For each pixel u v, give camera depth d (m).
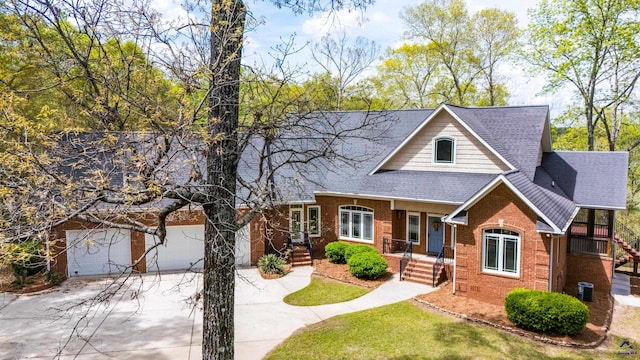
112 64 8.73
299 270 22.62
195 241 22.69
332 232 24.88
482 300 17.69
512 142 21.86
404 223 23.27
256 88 11.09
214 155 9.52
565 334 14.48
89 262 21.58
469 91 46.47
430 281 20.17
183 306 16.48
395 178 23.12
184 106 8.52
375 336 14.68
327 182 24.52
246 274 21.92
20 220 7.66
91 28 8.21
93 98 8.88
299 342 14.29
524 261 16.64
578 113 35.06
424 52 45.66
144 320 16.25
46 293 19.16
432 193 21.08
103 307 17.50
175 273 21.98
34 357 13.28
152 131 9.06
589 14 30.59
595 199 20.20
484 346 13.90
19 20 9.02
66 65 9.57
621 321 16.39
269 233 12.34
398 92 48.91
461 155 21.88
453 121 21.94
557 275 17.59
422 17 44.28
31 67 15.52
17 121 7.46
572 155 23.05
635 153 39.66
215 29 8.38
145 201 8.24
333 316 16.53
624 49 30.31
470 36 43.75
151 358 13.26
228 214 9.81
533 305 14.67
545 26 32.66
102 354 13.51
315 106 14.38
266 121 10.98
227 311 9.95
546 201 17.75
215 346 9.84
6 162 7.38
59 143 8.61
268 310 17.25
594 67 31.86
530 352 13.53
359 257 21.17
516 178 17.86
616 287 20.67
